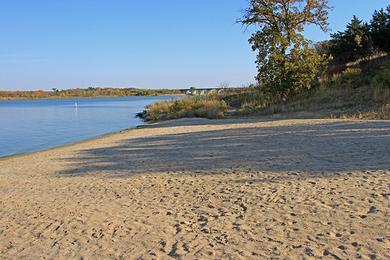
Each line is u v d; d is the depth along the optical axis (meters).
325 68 36.06
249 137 17.20
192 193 8.98
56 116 54.97
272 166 10.77
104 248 6.38
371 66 32.78
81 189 10.46
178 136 20.20
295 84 31.25
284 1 34.00
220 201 8.14
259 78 32.53
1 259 6.39
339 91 29.48
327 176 9.09
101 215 8.06
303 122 21.62
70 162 15.37
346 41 37.03
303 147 13.29
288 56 31.95
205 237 6.35
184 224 7.06
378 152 11.28
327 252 5.31
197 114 34.34
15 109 84.56
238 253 5.61
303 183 8.71
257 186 8.90
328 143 13.64
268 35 32.12
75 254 6.28
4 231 7.70
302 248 5.52
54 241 6.93
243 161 11.88
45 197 9.99
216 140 17.20
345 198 7.38
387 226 5.93
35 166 15.34
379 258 5.00
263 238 6.04
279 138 16.02
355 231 5.89
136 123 37.34
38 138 28.42
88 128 34.53
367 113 22.83
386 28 35.59
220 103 37.53
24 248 6.76
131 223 7.41
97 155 16.41
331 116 23.73
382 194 7.36
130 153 15.95
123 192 9.69
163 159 13.69
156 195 9.12
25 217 8.46
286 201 7.62
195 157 13.44
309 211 6.93
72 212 8.47
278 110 29.33
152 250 6.08
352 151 11.78
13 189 11.31
